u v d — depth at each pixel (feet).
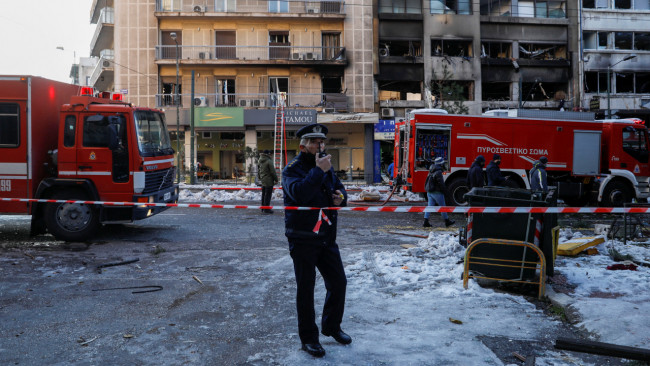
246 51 104.22
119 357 12.06
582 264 21.68
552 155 48.70
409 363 11.50
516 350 12.39
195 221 37.55
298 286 12.21
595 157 50.08
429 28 108.78
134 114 29.40
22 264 22.65
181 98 102.17
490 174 38.29
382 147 107.76
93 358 12.00
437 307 15.83
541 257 16.92
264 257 24.35
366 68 105.40
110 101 30.86
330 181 12.62
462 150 46.65
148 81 101.24
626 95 114.83
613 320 13.69
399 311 15.44
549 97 115.55
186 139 101.81
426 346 12.52
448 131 46.50
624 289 17.20
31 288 18.52
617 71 114.83
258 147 106.73
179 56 103.09
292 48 104.94
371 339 13.04
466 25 109.70
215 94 103.09
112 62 105.70
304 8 104.83
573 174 49.47
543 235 17.69
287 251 25.85
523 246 17.51
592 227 36.24
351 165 106.42
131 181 28.99
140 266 22.47
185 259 23.95
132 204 27.40
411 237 30.66
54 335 13.60
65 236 28.55
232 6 103.81
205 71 103.50
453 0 109.70
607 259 22.77
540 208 16.98
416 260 22.35
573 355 12.12
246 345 12.78
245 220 38.22
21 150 28.22
